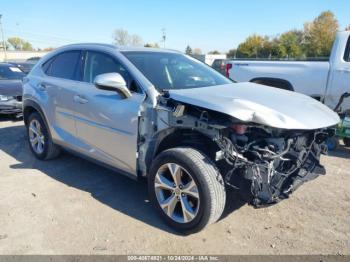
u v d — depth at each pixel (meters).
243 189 2.88
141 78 3.37
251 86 3.76
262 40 74.62
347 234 3.09
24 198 3.75
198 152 2.93
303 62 6.61
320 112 3.23
